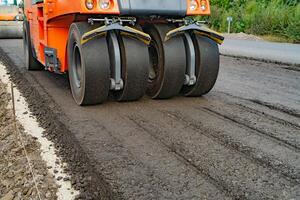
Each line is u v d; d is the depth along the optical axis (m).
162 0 5.07
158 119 4.74
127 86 5.18
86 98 5.08
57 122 4.60
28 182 3.38
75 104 5.37
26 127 4.60
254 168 3.42
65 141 4.07
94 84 4.96
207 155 3.68
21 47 12.19
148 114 4.94
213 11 22.16
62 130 4.34
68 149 3.88
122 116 4.84
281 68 9.41
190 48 5.44
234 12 21.73
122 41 5.10
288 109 5.34
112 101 5.52
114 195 2.96
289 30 17.19
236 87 6.86
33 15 7.01
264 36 18.36
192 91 5.71
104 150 3.75
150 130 4.34
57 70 5.91
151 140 4.04
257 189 3.07
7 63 9.04
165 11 5.09
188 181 3.17
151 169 3.37
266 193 3.01
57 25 5.71
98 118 4.74
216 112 5.10
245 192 3.02
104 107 5.22
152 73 5.73
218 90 6.53
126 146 3.86
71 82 5.45
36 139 4.21
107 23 4.81
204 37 5.55
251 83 7.31
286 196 2.97
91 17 5.11
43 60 6.62
